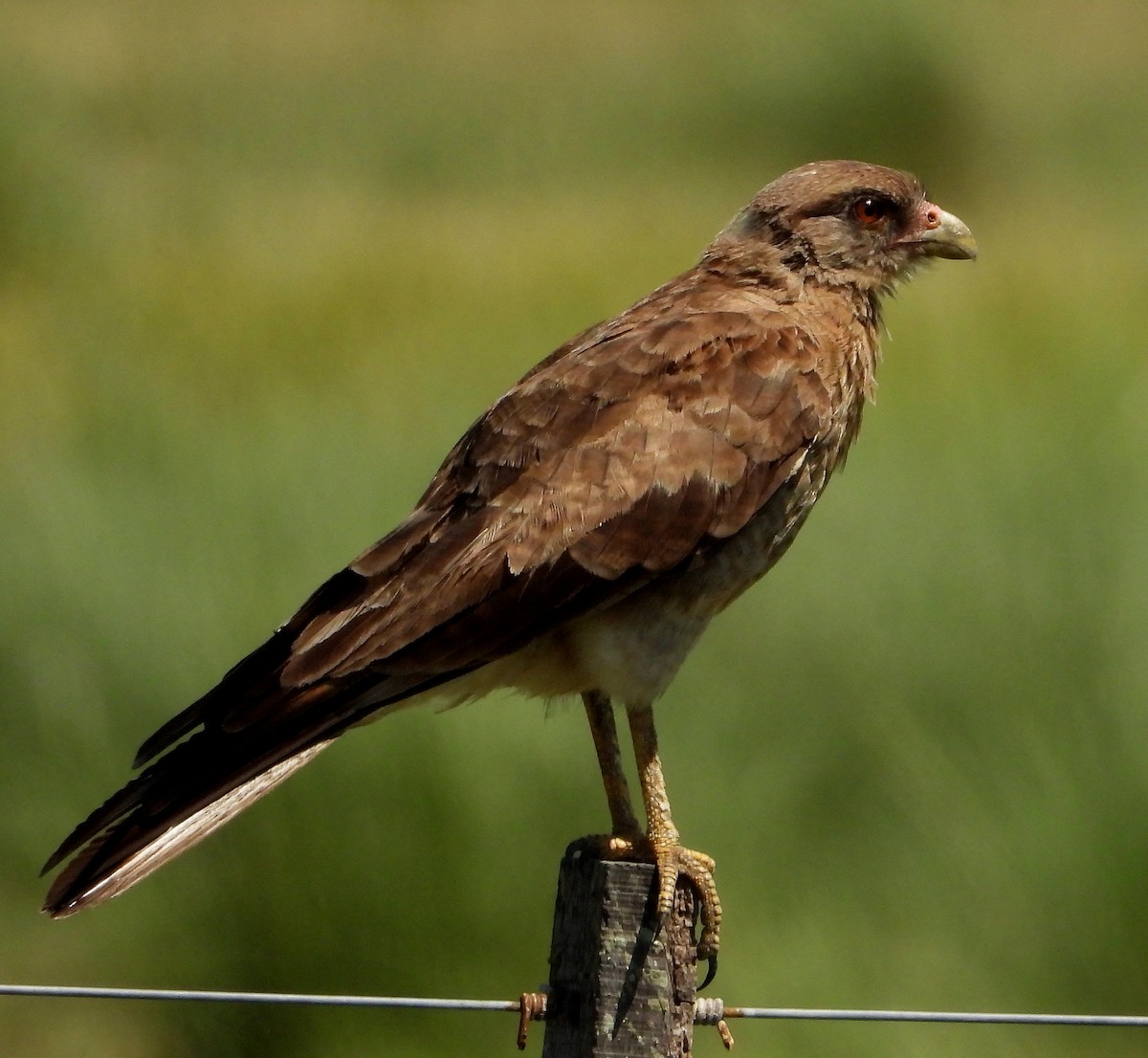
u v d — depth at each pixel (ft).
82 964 38.58
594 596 25.39
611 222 100.63
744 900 37.06
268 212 100.89
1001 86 130.31
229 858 37.29
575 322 72.79
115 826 23.73
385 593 25.16
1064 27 143.84
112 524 42.57
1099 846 35.60
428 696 26.58
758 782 38.83
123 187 104.58
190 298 77.36
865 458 50.44
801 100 125.29
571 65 140.67
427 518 25.79
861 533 43.70
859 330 29.27
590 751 37.58
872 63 123.03
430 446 49.42
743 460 26.07
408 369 63.21
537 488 25.49
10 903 39.37
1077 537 41.52
